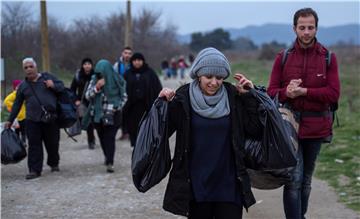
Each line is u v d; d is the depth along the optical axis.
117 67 13.73
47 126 9.69
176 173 4.54
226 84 4.67
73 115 9.73
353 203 7.49
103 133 9.93
